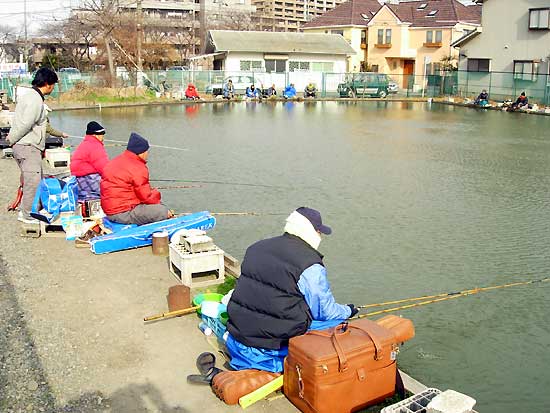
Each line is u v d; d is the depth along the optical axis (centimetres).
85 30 5375
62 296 529
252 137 1958
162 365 412
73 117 2619
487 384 482
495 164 1502
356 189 1166
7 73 3359
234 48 4338
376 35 5384
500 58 3959
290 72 4500
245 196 1084
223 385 363
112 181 669
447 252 784
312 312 361
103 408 362
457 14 5147
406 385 397
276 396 367
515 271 720
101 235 668
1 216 803
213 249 560
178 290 488
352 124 2483
